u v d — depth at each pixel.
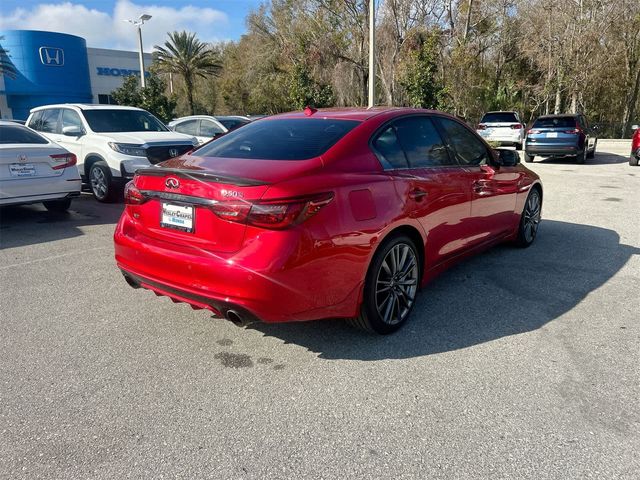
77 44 39.78
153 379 3.20
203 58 41.03
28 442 2.59
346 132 3.71
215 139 4.28
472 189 4.59
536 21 32.38
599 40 30.28
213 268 3.07
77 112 10.00
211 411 2.86
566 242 6.41
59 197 7.57
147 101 23.08
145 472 2.38
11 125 7.71
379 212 3.47
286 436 2.64
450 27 31.94
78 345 3.66
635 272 5.21
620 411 2.83
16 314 4.22
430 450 2.53
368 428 2.70
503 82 37.06
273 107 45.16
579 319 4.06
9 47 36.56
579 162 16.50
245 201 2.99
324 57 29.67
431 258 4.14
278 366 3.36
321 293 3.19
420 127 4.30
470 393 3.02
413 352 3.53
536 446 2.55
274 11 35.53
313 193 3.09
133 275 3.60
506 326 3.94
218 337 3.79
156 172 3.39
